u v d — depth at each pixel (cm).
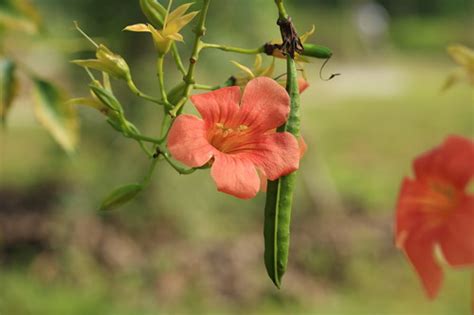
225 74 905
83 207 1034
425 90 2331
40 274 862
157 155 182
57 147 1126
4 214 1031
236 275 873
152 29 175
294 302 831
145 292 835
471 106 2023
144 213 998
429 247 214
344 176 1365
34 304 796
